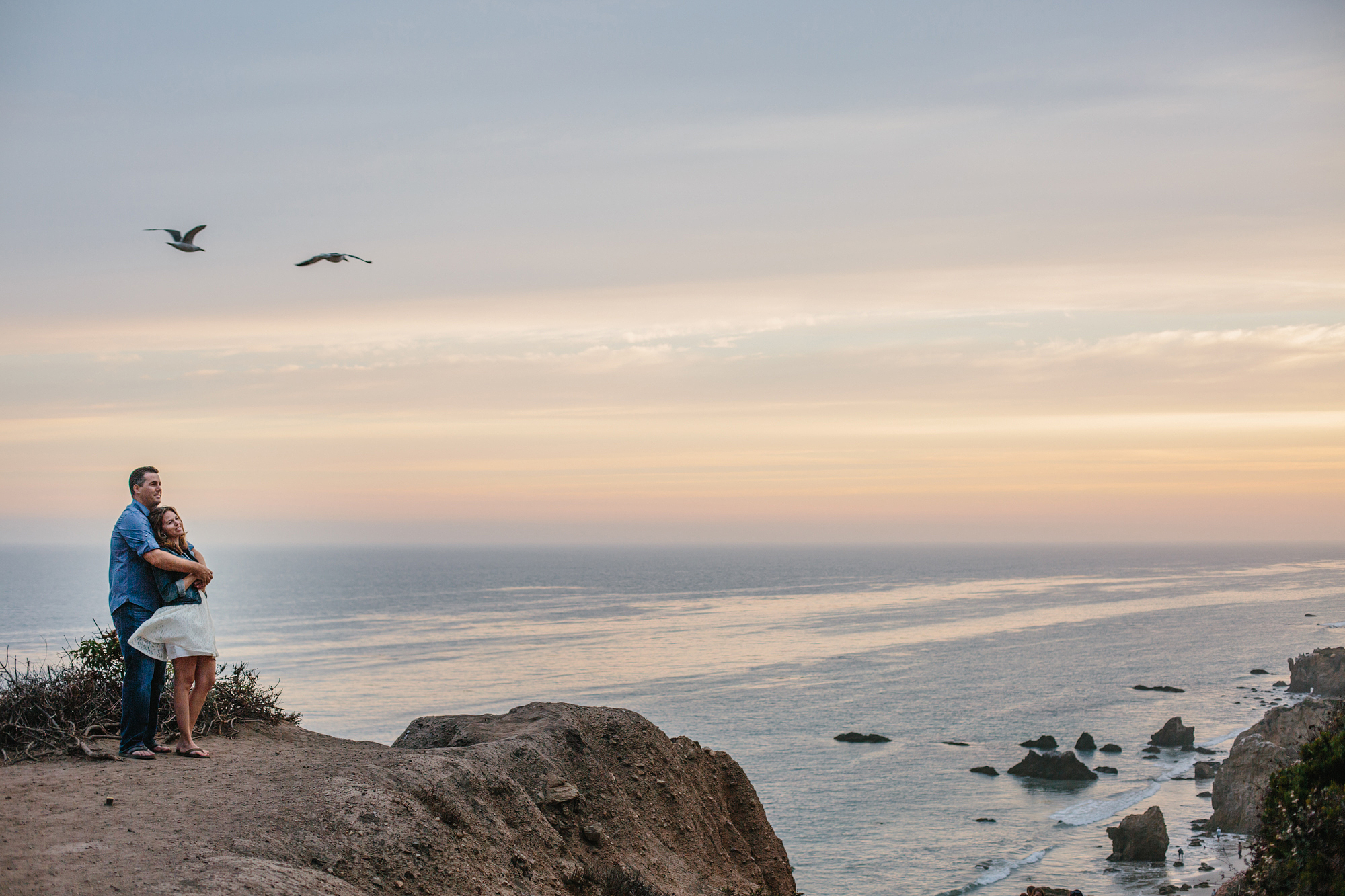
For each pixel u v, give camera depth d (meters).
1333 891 11.12
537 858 12.09
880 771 87.38
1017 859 61.31
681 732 106.62
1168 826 65.12
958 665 158.38
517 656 175.50
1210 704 118.56
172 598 10.71
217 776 10.22
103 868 7.29
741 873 19.30
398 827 10.02
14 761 10.04
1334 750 12.71
